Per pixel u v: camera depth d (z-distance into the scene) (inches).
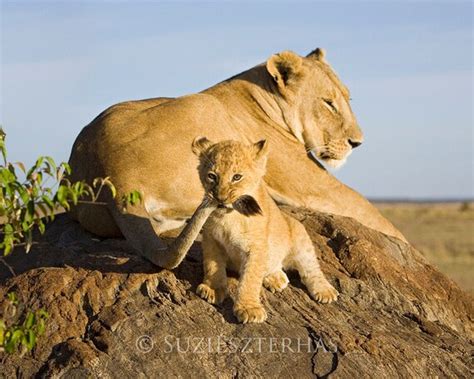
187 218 531.2
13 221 389.4
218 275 448.1
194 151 430.6
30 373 419.2
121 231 510.0
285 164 627.5
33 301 445.4
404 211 5334.6
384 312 507.2
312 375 428.5
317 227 562.3
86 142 541.3
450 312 544.7
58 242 544.1
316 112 644.7
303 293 485.1
